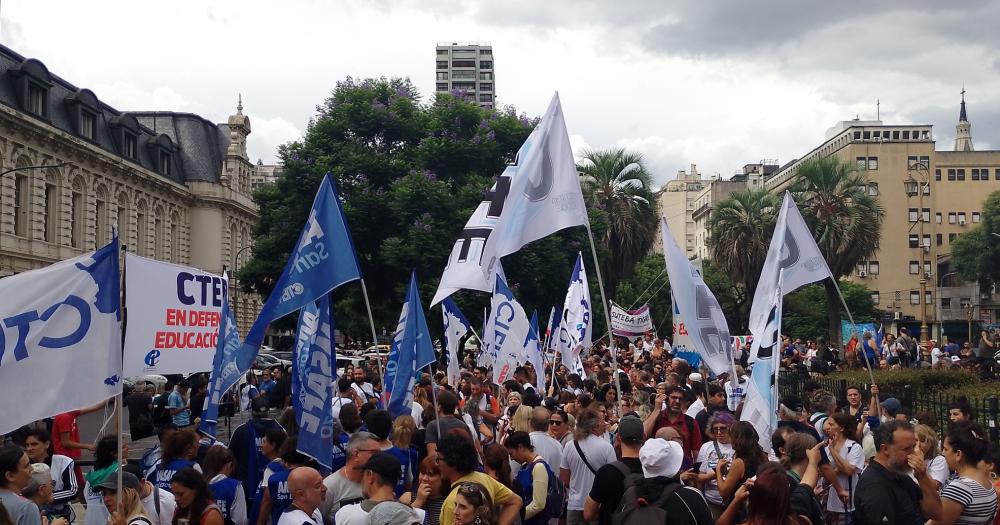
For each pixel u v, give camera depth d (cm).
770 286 1081
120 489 638
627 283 6838
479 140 3797
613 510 704
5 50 4891
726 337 1251
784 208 1101
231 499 759
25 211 5016
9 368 666
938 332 7225
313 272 820
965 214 10781
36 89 5119
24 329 672
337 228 825
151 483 770
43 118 5112
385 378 1104
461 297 3506
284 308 820
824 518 865
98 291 694
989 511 667
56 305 683
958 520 664
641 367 2039
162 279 1062
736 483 756
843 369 2686
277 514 774
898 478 684
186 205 7450
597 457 876
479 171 3906
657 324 6994
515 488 812
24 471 702
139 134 6631
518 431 832
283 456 801
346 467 751
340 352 5356
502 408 1515
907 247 10012
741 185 12338
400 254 3456
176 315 1076
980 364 2456
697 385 1435
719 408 1181
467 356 2762
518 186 1023
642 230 4628
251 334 822
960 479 672
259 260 3853
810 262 1104
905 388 1694
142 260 1041
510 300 1555
